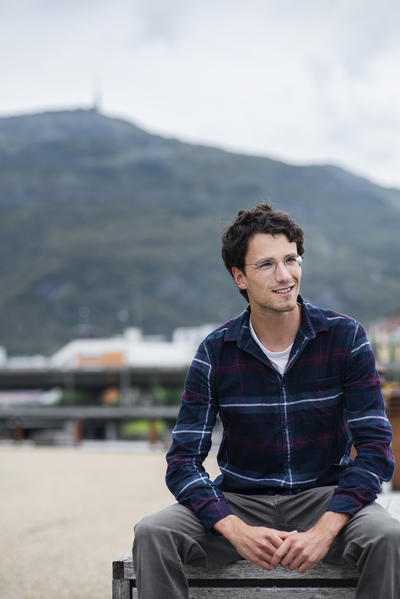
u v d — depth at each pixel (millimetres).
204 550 2801
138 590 2693
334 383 2873
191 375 2980
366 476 2732
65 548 7230
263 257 2836
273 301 2809
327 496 2842
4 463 20625
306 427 2877
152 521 2730
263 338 2904
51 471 17609
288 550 2656
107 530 8406
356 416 2854
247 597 2812
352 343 2873
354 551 2627
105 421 69438
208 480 2848
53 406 86500
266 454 2908
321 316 2902
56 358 116062
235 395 2912
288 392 2871
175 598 2660
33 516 9656
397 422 6492
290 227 2877
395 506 4410
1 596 5234
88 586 5531
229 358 2928
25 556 6812
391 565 2545
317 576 2773
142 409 69375
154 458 22656
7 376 86188
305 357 2869
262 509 2914
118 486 13695
